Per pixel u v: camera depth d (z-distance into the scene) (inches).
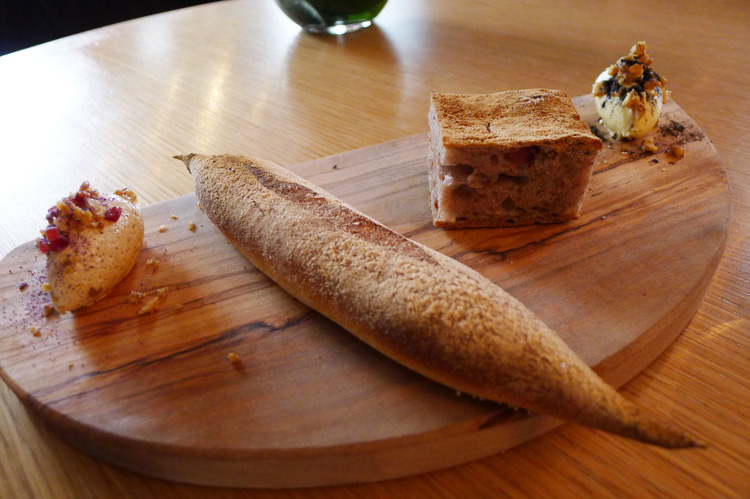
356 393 7.3
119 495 7.1
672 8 18.0
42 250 8.6
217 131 13.2
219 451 6.8
